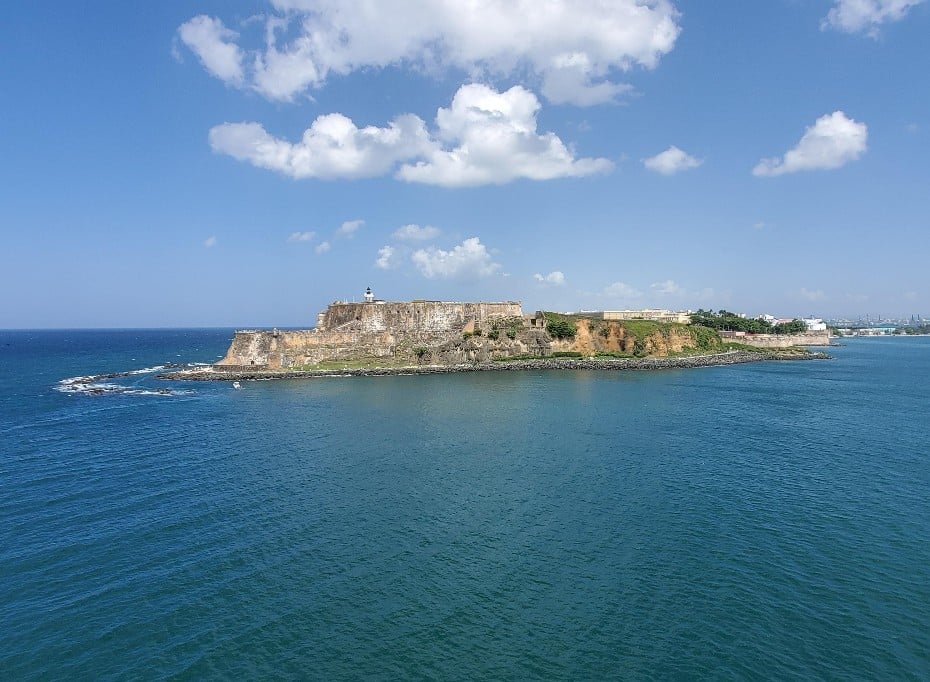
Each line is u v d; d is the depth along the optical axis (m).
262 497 43.78
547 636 26.41
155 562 33.34
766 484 46.66
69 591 30.27
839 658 24.81
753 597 29.47
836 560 33.34
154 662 24.77
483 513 40.44
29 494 44.91
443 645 25.80
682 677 23.72
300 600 29.36
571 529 37.69
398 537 36.50
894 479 48.09
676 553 34.25
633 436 63.88
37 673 24.09
